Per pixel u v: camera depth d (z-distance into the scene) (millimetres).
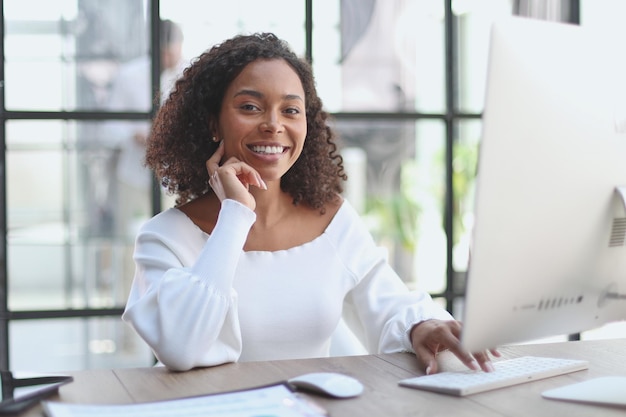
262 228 1863
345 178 2086
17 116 2445
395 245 4539
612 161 1236
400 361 1501
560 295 1247
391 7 3010
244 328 1770
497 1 3006
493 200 1139
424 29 3049
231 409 1133
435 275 4391
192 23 2838
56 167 3279
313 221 1930
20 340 3346
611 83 1236
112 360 3514
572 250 1228
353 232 1942
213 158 1844
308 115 1963
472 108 3129
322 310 1826
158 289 1532
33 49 2814
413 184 4492
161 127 1985
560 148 1181
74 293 3416
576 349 1586
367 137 4406
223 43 1911
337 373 1396
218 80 1856
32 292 3352
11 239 3244
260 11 2863
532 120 1149
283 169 1831
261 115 1810
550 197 1182
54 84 2850
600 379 1252
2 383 1257
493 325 1189
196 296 1515
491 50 1112
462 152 4414
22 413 1162
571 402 1190
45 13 2826
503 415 1133
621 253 1290
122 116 2549
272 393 1204
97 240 3420
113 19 2920
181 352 1457
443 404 1188
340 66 2975
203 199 1890
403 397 1230
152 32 2488
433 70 3064
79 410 1121
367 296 1885
